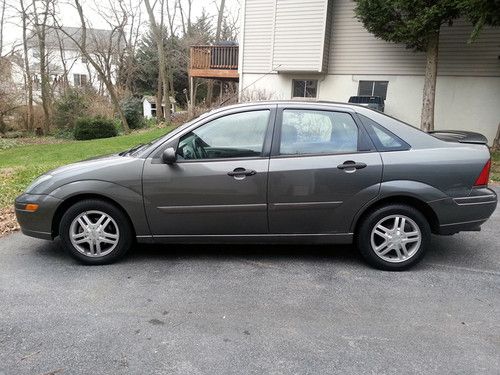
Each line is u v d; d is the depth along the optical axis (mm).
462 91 12891
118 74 33000
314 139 3828
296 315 3090
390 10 10703
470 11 9453
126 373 2459
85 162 4094
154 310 3166
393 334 2838
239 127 3867
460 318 3037
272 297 3365
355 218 3814
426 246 3834
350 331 2877
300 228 3875
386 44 13344
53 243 4676
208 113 3963
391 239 3824
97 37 34469
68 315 3092
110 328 2918
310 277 3736
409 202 3826
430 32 10781
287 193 3773
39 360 2576
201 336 2826
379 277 3730
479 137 4082
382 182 3725
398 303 3258
